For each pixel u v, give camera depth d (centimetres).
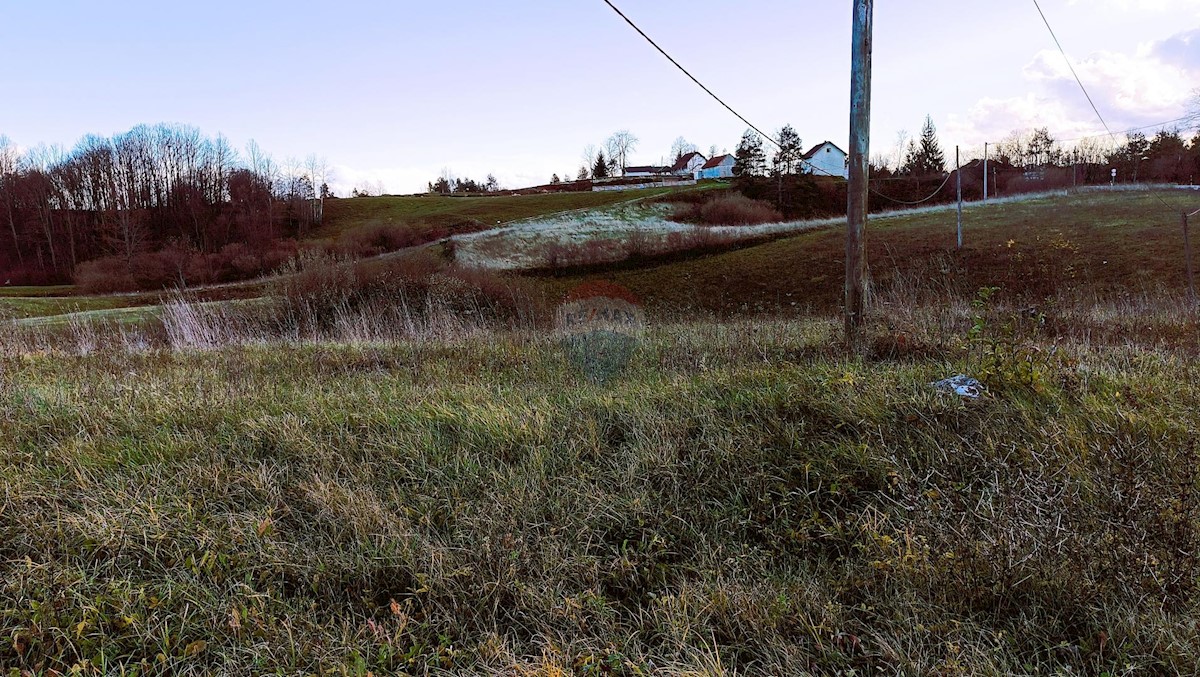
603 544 288
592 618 241
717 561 269
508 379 539
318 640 223
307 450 361
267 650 218
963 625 221
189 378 549
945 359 490
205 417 417
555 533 290
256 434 385
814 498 308
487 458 357
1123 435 324
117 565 264
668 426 372
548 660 212
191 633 229
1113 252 2048
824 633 225
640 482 328
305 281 1460
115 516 287
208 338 950
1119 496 272
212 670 216
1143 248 2038
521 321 1184
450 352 704
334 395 467
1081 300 1178
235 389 496
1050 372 415
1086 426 343
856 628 228
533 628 239
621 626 236
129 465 345
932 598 236
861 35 535
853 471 321
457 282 1592
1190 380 434
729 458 337
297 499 316
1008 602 232
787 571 263
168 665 216
